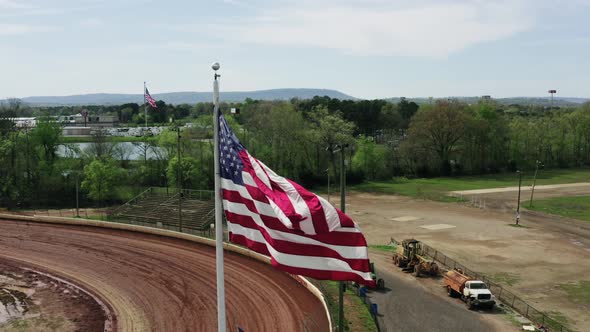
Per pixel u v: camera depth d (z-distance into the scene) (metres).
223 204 13.70
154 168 90.12
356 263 13.51
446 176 118.31
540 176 115.56
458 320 31.59
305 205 13.74
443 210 74.56
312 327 28.05
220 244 13.38
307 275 13.37
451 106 120.44
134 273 39.31
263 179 14.05
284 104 107.69
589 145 138.38
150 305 32.41
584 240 55.91
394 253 48.09
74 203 77.38
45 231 54.12
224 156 13.60
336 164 103.88
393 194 90.25
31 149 88.69
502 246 52.81
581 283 40.44
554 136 131.75
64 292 35.44
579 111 138.00
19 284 37.25
